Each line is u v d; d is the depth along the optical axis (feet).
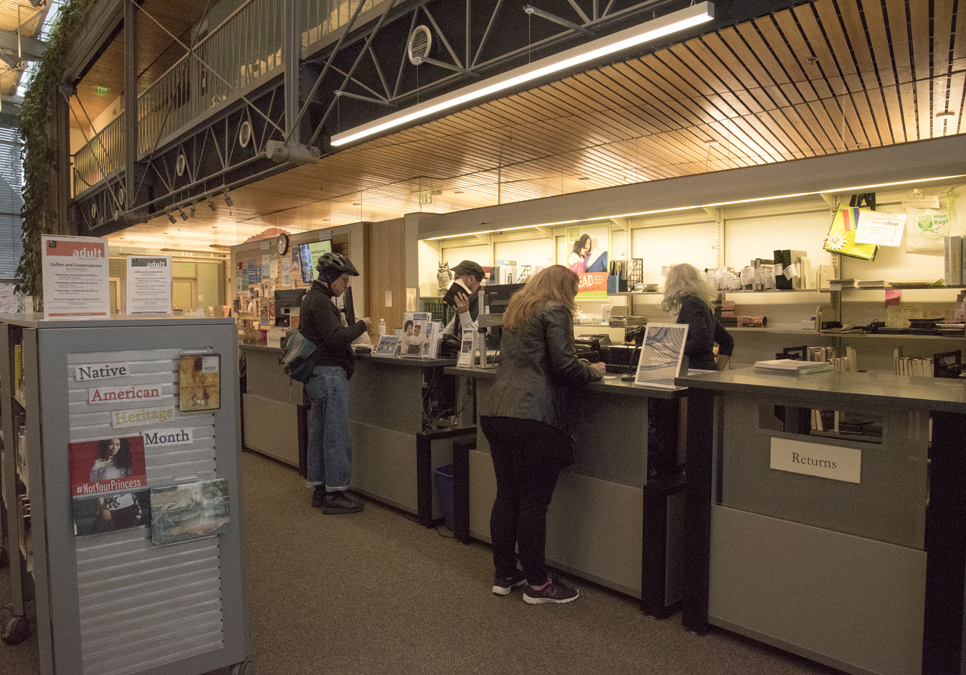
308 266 24.40
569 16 14.58
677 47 13.58
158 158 34.86
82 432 6.56
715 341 12.57
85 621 6.59
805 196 17.21
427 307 24.89
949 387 7.45
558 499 10.46
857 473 7.21
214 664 7.29
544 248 24.23
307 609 9.35
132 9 34.32
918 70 15.01
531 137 20.47
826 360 15.96
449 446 13.50
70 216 49.78
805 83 15.89
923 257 16.20
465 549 11.77
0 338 8.42
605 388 9.33
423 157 22.94
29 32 46.06
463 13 16.98
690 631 8.64
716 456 8.52
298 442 17.60
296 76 21.21
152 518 6.84
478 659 7.97
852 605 7.22
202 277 57.11
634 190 19.44
